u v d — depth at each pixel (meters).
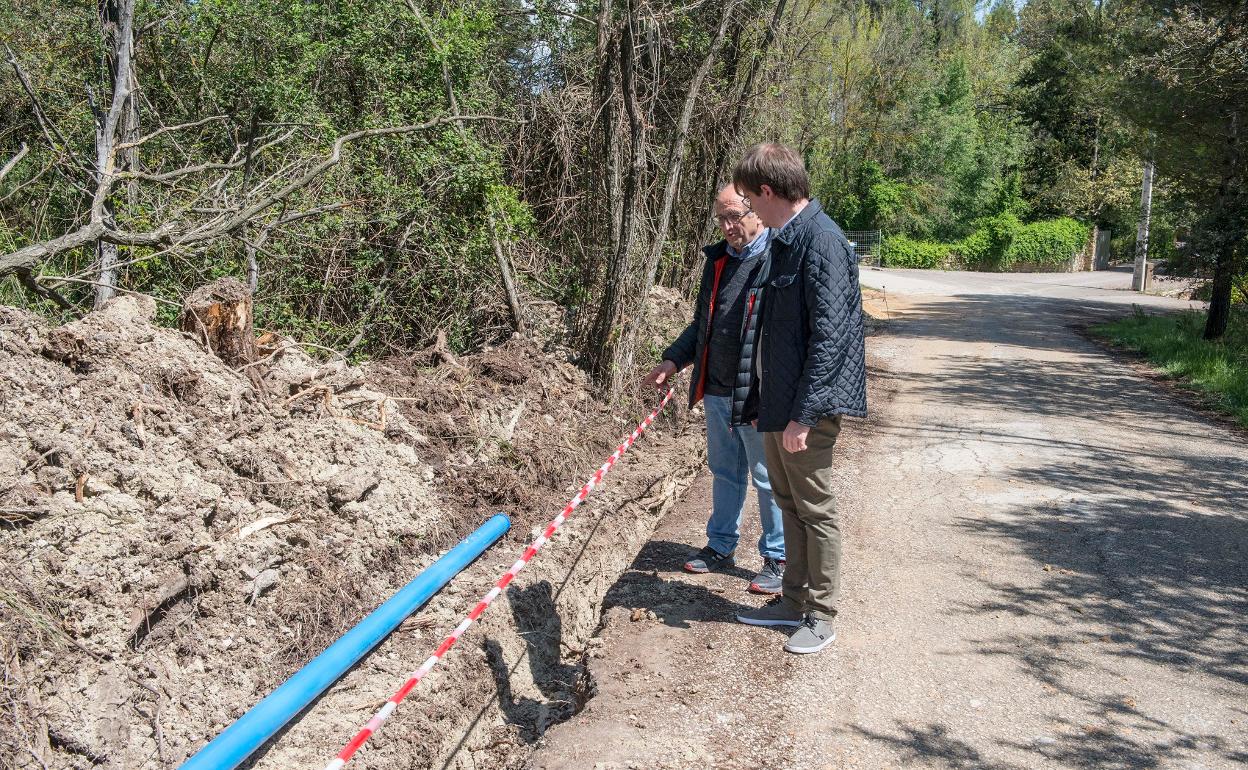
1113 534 5.46
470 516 4.64
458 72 7.91
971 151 45.16
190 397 3.82
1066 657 3.88
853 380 3.54
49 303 5.42
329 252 6.96
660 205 8.36
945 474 6.77
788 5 10.57
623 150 7.16
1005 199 48.38
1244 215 14.99
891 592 4.54
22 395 3.15
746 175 3.60
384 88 7.41
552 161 8.70
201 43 7.17
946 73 45.06
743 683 3.62
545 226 8.61
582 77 8.73
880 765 3.08
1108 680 3.69
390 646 3.46
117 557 2.92
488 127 8.64
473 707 3.37
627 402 6.94
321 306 6.98
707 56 7.36
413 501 4.34
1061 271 43.94
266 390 4.26
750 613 4.18
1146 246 26.73
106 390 3.45
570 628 4.16
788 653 3.87
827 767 3.06
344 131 7.54
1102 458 7.34
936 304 22.22
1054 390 10.61
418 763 2.98
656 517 5.66
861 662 3.80
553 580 4.30
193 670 2.92
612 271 6.87
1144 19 15.67
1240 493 6.42
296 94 6.98
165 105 7.46
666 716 3.37
